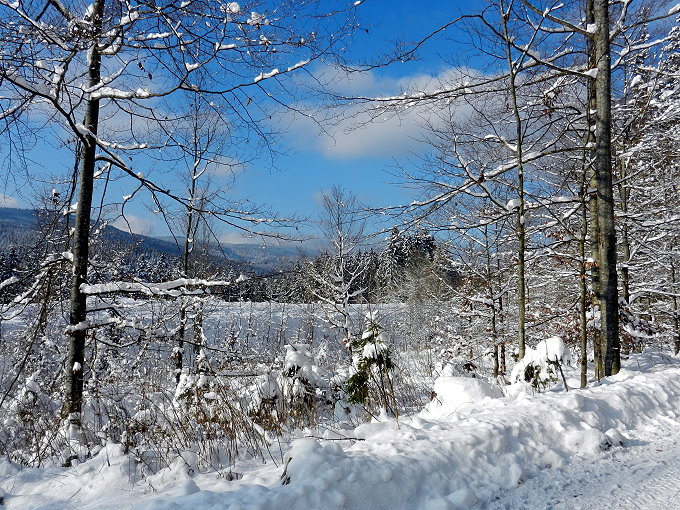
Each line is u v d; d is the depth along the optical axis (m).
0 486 4.35
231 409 5.25
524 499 3.36
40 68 5.34
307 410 6.69
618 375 7.06
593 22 8.84
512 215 9.28
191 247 12.13
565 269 11.06
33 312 7.41
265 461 4.67
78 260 6.84
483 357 14.77
